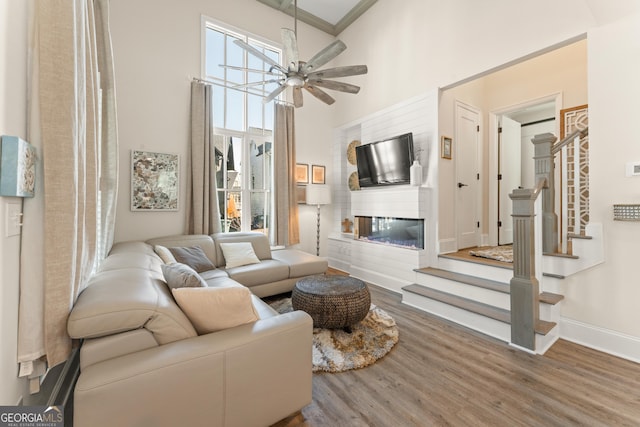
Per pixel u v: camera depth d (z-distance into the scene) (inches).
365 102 187.2
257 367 52.6
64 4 46.3
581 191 134.6
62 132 45.7
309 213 205.2
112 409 39.8
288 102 191.6
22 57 41.8
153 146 142.9
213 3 161.5
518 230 90.1
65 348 46.4
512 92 168.4
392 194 155.6
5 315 38.2
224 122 167.2
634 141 82.4
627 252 84.3
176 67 149.2
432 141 143.6
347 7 187.5
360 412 62.1
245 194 175.3
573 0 93.3
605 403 64.6
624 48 83.5
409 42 155.8
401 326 106.0
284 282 135.6
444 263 138.3
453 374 75.9
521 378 74.0
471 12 124.7
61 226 45.4
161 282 65.7
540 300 94.8
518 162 192.5
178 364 44.8
